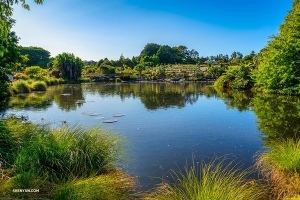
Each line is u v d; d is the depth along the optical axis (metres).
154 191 4.01
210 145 6.69
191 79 45.38
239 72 26.56
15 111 12.45
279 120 9.59
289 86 17.72
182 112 12.23
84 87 30.80
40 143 4.23
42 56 86.81
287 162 4.37
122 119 10.48
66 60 42.56
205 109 13.09
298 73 16.83
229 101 16.23
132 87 30.92
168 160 5.53
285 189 3.90
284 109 12.00
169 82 42.22
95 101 16.83
